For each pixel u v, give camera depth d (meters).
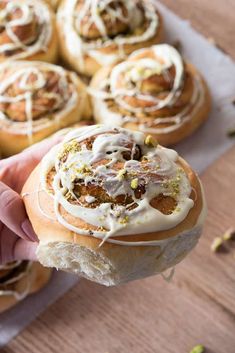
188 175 0.36
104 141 0.34
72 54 0.62
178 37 0.65
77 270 0.35
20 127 0.57
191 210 0.34
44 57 0.62
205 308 0.49
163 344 0.47
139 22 0.63
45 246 0.34
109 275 0.34
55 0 0.66
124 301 0.49
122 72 0.59
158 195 0.34
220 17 0.66
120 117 0.57
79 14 0.62
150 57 0.59
